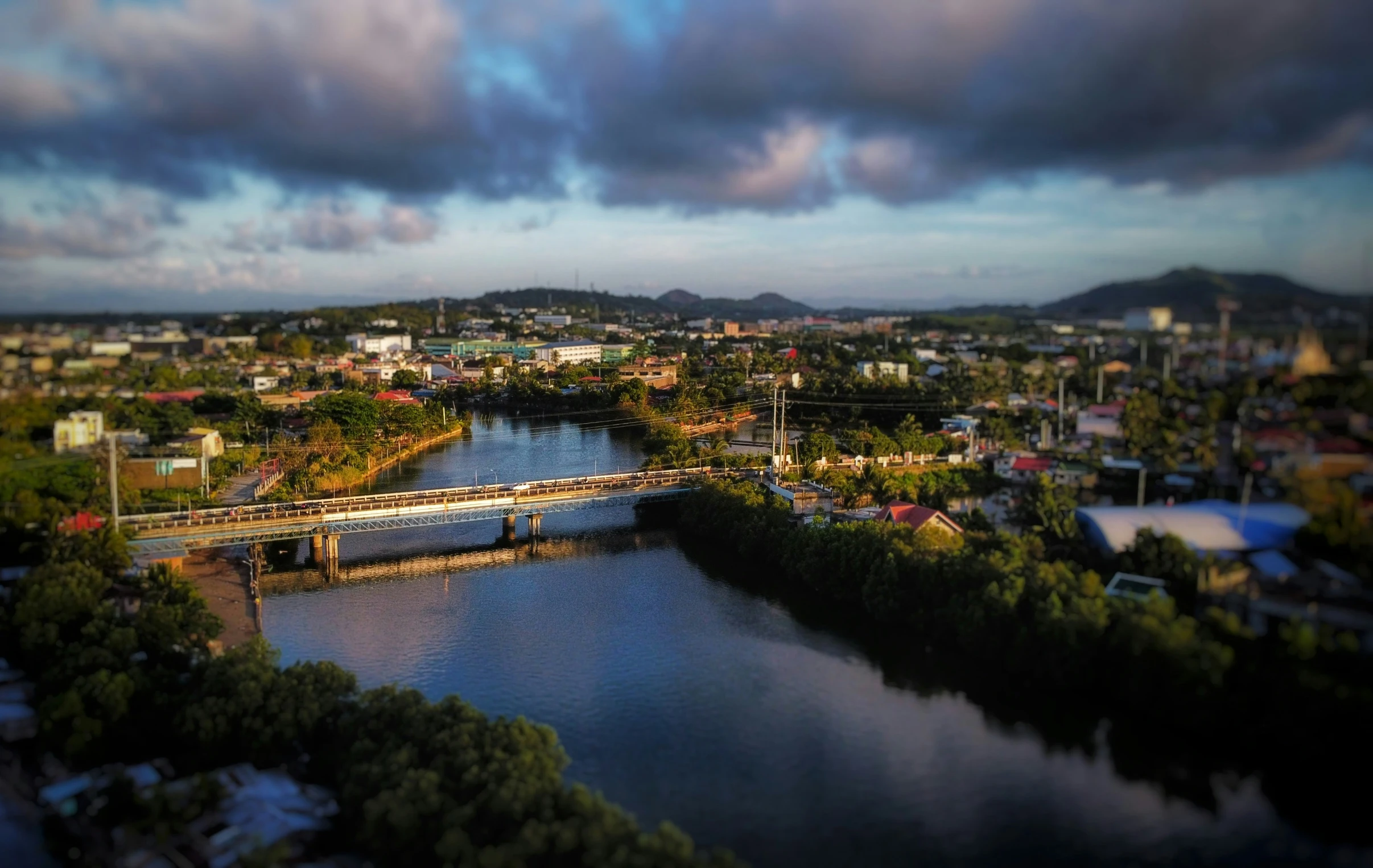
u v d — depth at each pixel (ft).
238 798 236.84
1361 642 282.97
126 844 215.31
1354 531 314.14
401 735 256.52
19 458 449.06
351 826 231.09
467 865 200.54
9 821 238.68
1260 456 364.17
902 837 250.98
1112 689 317.63
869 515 499.10
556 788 229.66
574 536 583.58
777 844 247.91
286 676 280.92
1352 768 255.50
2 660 317.22
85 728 260.21
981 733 310.86
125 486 495.82
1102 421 458.91
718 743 304.09
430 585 482.28
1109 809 264.93
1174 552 341.82
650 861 196.85
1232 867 237.25
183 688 295.48
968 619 357.61
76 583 335.06
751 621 420.77
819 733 311.68
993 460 531.09
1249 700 281.13
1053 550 396.98
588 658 378.12
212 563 499.10
